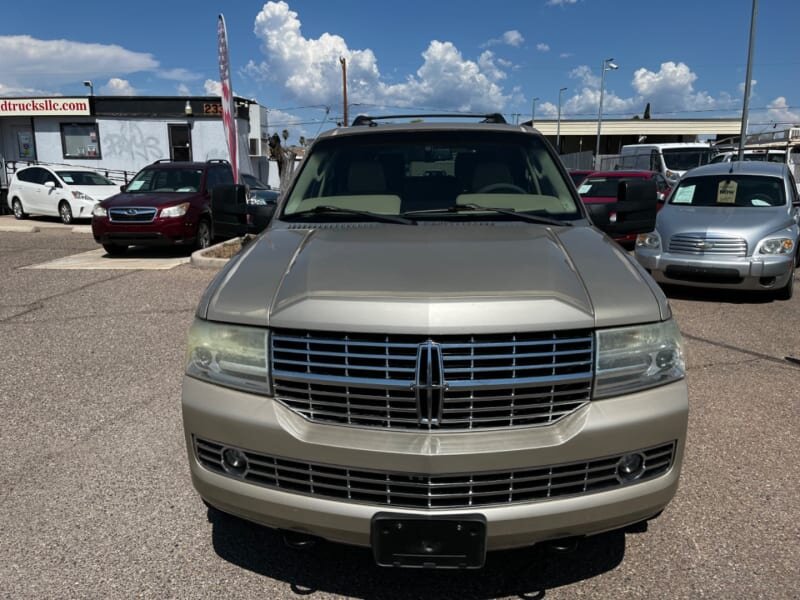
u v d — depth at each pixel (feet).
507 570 9.11
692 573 8.96
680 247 26.21
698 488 11.19
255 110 88.17
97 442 13.01
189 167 41.47
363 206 11.41
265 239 10.08
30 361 18.17
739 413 14.47
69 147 78.79
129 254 39.24
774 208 27.58
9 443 12.98
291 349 7.57
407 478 7.33
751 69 66.64
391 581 8.89
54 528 10.05
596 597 8.53
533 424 7.40
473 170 12.06
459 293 7.48
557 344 7.41
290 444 7.48
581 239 9.60
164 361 18.12
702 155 66.95
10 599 8.45
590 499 7.51
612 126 160.97
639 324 7.72
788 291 26.17
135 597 8.52
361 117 14.40
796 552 9.38
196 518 10.36
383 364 7.32
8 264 35.45
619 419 7.47
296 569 9.13
